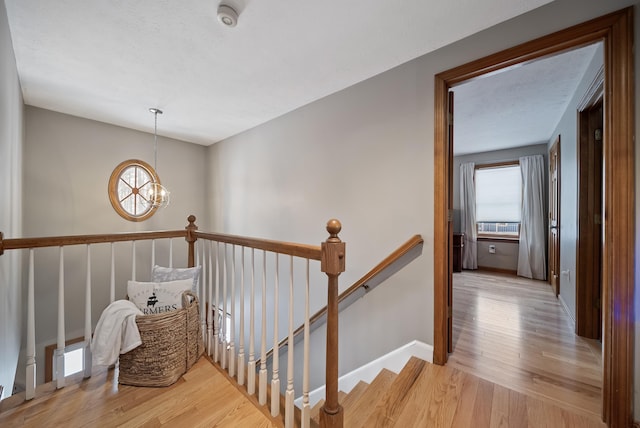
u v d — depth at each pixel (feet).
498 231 16.02
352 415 5.13
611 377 4.16
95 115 10.74
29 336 4.78
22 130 8.96
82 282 11.11
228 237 5.76
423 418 4.33
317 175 9.03
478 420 4.28
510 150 15.26
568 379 5.40
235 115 10.57
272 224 11.00
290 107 9.71
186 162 14.52
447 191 6.12
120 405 4.73
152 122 11.51
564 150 9.57
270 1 4.85
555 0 4.67
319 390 8.45
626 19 4.06
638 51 4.02
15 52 6.47
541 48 4.82
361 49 6.22
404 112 6.69
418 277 6.31
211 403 4.86
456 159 17.28
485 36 5.45
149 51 6.42
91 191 11.36
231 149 13.41
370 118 7.45
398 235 6.77
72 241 5.32
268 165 11.18
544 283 13.12
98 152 11.50
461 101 8.79
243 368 5.34
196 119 11.08
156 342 5.21
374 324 7.15
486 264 16.12
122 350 5.03
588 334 7.26
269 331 10.78
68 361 10.73
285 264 10.19
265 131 11.30
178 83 7.97
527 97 8.52
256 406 4.83
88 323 5.50
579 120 7.62
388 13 5.10
